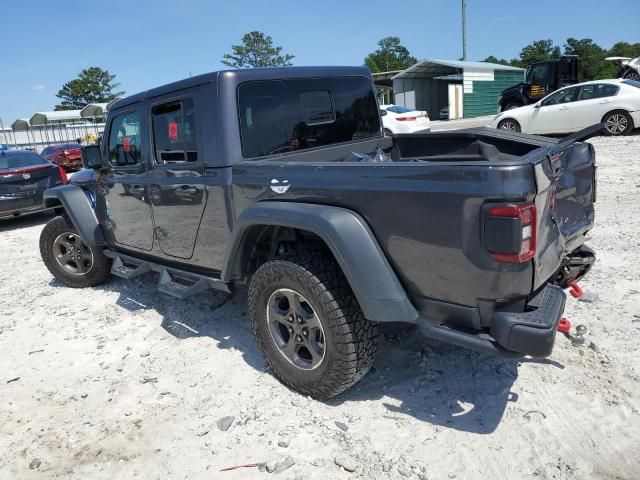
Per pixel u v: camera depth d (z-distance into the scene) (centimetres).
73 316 493
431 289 261
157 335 432
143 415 322
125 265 495
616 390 303
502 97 2047
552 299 253
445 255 247
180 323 449
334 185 283
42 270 679
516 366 335
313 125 392
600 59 7169
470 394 312
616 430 272
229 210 346
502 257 229
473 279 242
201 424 308
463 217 237
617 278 459
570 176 318
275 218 298
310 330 306
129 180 440
